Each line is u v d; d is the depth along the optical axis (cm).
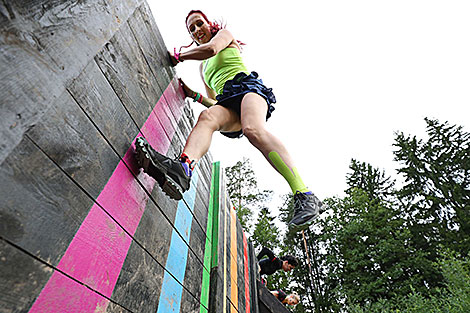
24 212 70
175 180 133
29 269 69
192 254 224
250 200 1961
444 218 1709
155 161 127
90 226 98
